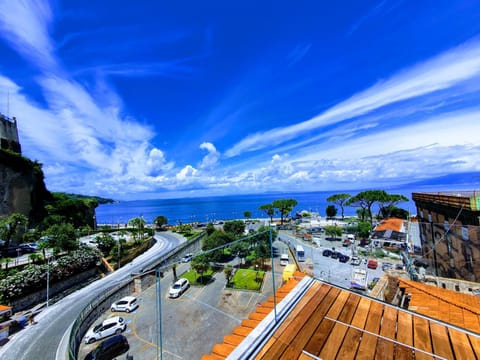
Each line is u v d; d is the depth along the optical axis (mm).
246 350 5129
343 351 5281
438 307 9688
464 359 5215
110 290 30047
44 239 40406
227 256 43969
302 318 6398
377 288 12672
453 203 20156
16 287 27578
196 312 26922
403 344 5621
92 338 22062
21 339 21984
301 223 84812
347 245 50031
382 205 74125
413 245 41281
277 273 35938
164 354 20109
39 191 67312
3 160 54656
